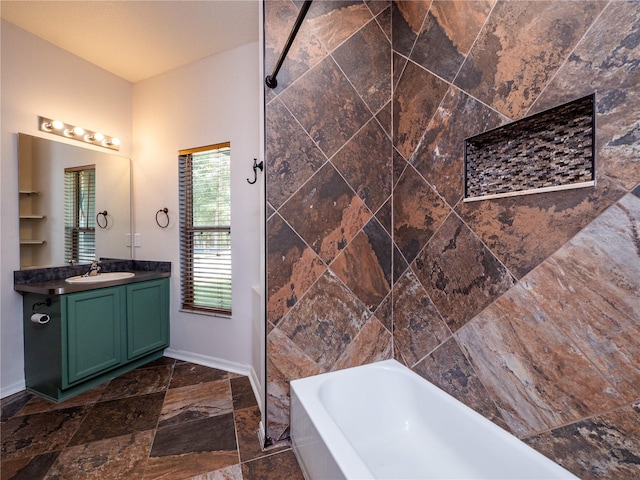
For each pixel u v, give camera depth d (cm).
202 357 255
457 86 136
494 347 121
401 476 129
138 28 215
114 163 271
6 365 204
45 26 212
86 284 206
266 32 153
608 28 85
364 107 173
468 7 129
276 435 156
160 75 270
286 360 157
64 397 198
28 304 208
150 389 212
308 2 111
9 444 154
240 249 239
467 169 133
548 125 108
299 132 159
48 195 228
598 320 90
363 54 172
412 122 164
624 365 84
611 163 86
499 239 119
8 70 207
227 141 242
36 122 222
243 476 134
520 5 109
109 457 145
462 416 130
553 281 101
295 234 159
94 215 257
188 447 153
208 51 242
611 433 87
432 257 152
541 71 102
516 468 108
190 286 264
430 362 154
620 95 83
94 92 257
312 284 162
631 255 82
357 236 172
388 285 181
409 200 167
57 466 139
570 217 96
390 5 179
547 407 103
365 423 157
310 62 160
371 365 172
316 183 163
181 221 264
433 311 153
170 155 266
